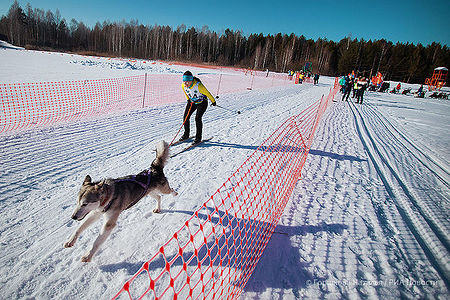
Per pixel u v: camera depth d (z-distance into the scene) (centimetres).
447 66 5869
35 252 271
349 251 311
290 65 6569
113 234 310
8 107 754
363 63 6303
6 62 1922
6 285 229
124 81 1524
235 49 7594
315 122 967
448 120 1350
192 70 3253
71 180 420
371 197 453
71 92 1070
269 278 265
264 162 561
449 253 318
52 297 225
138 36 8069
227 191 431
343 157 649
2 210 327
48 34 7838
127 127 708
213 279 256
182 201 394
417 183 536
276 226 352
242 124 863
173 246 299
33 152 496
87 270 257
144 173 333
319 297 246
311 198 436
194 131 748
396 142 851
